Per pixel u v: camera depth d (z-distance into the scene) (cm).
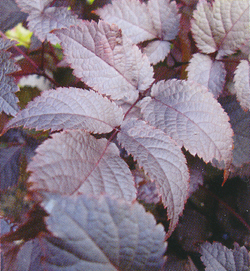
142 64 18
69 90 16
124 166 15
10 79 18
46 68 25
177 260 21
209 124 17
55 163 13
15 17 25
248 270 18
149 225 11
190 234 23
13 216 18
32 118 15
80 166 13
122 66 17
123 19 21
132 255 11
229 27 20
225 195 24
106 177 14
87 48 17
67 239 10
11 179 19
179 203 15
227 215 24
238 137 23
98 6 25
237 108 23
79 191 13
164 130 17
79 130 15
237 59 22
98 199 10
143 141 16
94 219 10
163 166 15
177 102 17
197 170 23
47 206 10
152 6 21
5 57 18
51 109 15
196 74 21
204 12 20
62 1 24
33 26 20
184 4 24
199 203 24
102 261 11
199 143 16
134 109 19
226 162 17
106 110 17
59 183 12
